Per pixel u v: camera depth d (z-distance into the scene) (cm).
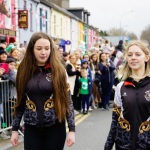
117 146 336
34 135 373
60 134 375
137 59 333
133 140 324
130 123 326
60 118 369
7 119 684
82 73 1049
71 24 3916
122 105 331
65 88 374
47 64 378
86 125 873
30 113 372
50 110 369
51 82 370
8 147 623
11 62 691
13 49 830
